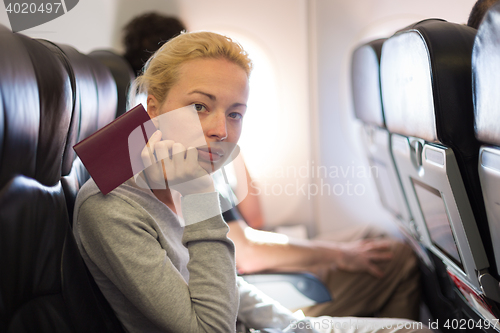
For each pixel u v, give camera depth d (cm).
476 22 81
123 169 65
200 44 68
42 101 59
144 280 64
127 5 209
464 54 64
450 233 79
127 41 171
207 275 68
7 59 50
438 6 172
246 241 156
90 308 70
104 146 63
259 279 138
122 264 65
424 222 100
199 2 212
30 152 55
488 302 73
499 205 60
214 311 66
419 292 151
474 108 60
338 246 167
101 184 63
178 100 68
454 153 67
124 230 66
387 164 114
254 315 98
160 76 71
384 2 202
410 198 103
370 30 207
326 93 221
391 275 154
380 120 105
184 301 65
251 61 73
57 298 63
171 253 73
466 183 68
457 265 85
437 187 75
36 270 58
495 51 53
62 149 67
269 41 216
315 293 137
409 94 75
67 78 69
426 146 75
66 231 67
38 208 58
